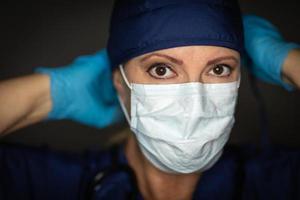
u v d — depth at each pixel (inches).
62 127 66.2
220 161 42.8
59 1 62.4
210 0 32.6
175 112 32.5
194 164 34.3
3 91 33.4
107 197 40.9
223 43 31.8
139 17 33.1
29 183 40.9
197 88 31.9
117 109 41.6
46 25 62.9
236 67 33.4
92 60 40.0
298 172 41.6
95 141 66.9
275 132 66.4
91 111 39.3
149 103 33.1
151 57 32.3
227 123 33.8
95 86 39.2
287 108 65.5
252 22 39.3
